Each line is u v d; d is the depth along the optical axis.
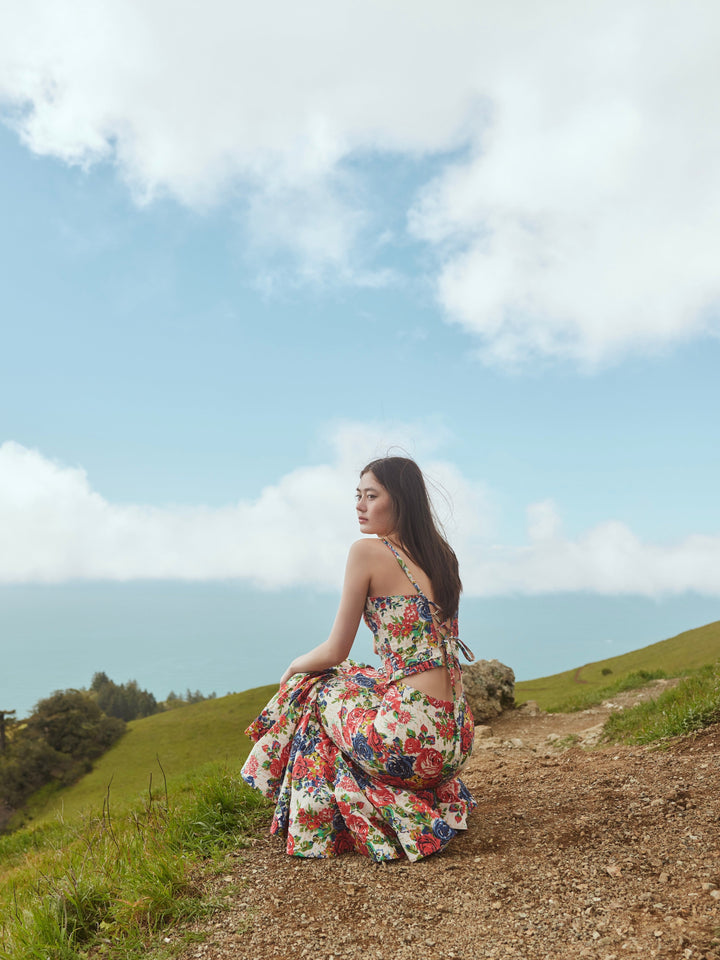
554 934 2.55
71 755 52.41
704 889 2.74
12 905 3.49
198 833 3.79
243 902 3.00
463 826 3.66
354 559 3.54
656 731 5.76
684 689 7.44
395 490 3.60
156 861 3.35
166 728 55.78
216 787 4.21
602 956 2.35
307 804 3.47
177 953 2.63
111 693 130.88
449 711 3.47
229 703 58.28
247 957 2.56
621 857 3.13
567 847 3.33
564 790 4.21
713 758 4.35
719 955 2.24
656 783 4.04
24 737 55.75
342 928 2.72
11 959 2.75
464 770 5.53
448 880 3.07
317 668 3.64
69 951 2.73
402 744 3.30
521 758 5.99
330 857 3.41
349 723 3.49
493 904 2.83
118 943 2.76
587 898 2.80
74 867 3.63
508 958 2.40
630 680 14.17
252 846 3.62
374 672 3.85
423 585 3.52
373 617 3.58
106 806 4.63
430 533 3.61
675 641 44.53
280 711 3.78
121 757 51.31
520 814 3.87
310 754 3.62
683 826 3.36
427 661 3.44
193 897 3.06
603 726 7.68
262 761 3.76
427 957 2.46
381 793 3.46
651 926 2.52
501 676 13.22
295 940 2.66
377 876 3.16
